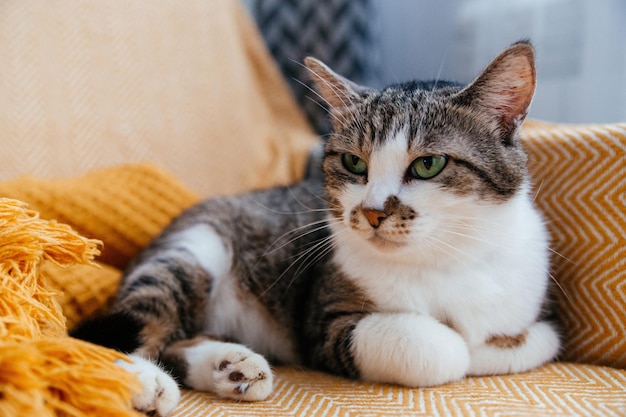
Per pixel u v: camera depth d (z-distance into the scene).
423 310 0.46
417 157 0.44
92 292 0.49
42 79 0.63
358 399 0.41
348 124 0.48
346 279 0.48
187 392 0.43
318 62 0.50
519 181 0.46
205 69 0.73
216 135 0.73
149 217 0.57
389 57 0.85
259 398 0.41
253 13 0.86
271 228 0.55
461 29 0.76
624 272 0.45
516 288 0.46
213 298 0.53
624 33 0.65
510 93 0.45
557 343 0.47
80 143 0.64
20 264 0.39
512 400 0.39
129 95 0.68
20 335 0.36
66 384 0.34
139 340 0.45
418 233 0.44
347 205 0.46
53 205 0.53
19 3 0.64
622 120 0.65
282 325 0.52
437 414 0.38
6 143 0.60
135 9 0.70
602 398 0.39
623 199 0.45
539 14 0.68
